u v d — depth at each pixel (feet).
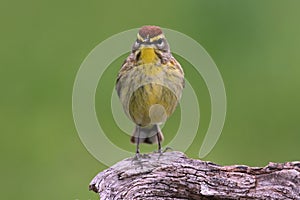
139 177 40.37
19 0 68.44
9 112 62.80
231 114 62.39
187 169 39.52
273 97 62.90
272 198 38.60
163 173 39.73
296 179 38.60
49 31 67.10
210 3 67.51
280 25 66.23
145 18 67.56
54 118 62.18
